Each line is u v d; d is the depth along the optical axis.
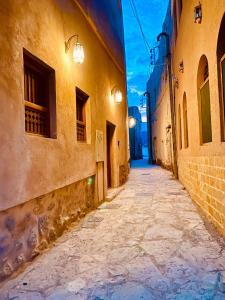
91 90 6.27
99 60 7.18
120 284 2.70
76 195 5.17
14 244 3.02
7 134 2.84
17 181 3.00
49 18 4.04
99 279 2.81
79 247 3.78
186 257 3.32
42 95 4.12
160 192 8.55
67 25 4.81
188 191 8.08
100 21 7.30
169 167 15.75
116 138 9.62
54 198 4.12
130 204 6.80
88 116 6.11
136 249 3.65
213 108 4.31
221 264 3.09
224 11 3.48
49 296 2.50
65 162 4.48
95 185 6.40
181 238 4.04
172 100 12.09
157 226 4.74
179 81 9.27
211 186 4.79
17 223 3.09
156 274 2.89
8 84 2.89
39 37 3.68
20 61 3.17
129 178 13.07
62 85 4.48
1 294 2.55
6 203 2.79
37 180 3.46
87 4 6.08
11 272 2.93
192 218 5.20
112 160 9.49
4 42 2.86
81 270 3.04
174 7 10.21
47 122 4.14
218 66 3.96
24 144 3.17
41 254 3.54
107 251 3.61
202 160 5.57
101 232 4.46
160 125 19.98
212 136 4.50
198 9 4.96
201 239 3.97
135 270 3.01
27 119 3.64
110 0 9.20
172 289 2.57
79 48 4.82
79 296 2.49
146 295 2.47
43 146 3.66
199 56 5.30
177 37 9.39
